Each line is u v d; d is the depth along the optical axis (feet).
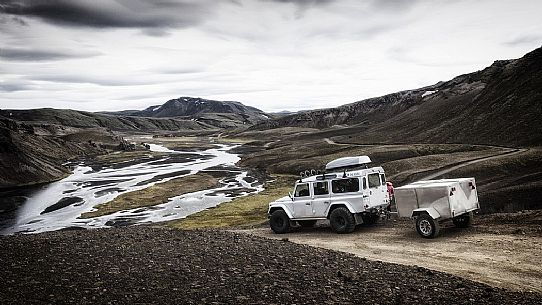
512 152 164.14
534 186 79.97
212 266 33.47
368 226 60.59
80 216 137.69
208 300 25.40
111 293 26.35
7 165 245.65
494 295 27.63
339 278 30.91
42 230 118.01
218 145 570.05
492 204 76.74
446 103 390.01
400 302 25.71
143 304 24.52
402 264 38.42
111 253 37.70
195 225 106.73
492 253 40.55
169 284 28.48
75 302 24.54
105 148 494.18
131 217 131.75
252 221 104.68
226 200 155.53
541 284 31.71
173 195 171.63
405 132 330.54
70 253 37.37
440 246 45.11
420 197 50.19
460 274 35.29
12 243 42.60
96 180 240.73
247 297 26.03
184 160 354.13
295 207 61.52
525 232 46.21
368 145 300.61
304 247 43.52
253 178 219.61
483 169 133.08
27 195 196.54
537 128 195.83
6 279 28.58
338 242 51.98
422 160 176.24
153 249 40.04
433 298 26.63
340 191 57.98
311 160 246.68
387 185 62.75
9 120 413.39
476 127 247.70
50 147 394.73
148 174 257.55
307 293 27.04
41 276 29.68
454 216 48.44
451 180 52.85
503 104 253.65
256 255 37.91
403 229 55.93
